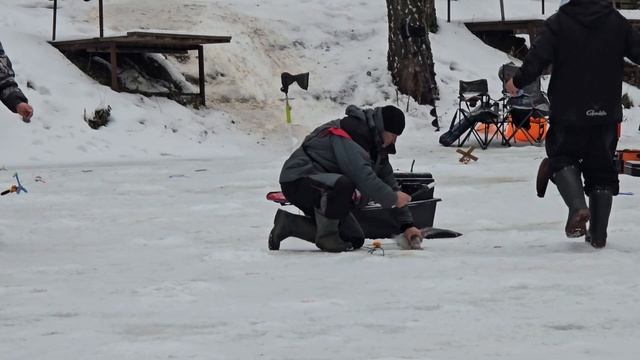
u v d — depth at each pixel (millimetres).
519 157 62500
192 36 80312
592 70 24703
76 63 81875
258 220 33156
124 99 77938
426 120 89312
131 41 78000
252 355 14305
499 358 13906
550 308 17453
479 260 23297
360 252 25453
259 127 85500
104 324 16781
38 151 68188
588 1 24766
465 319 16672
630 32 24891
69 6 93125
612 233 27891
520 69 25141
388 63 94000
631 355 13938
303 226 25938
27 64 76688
